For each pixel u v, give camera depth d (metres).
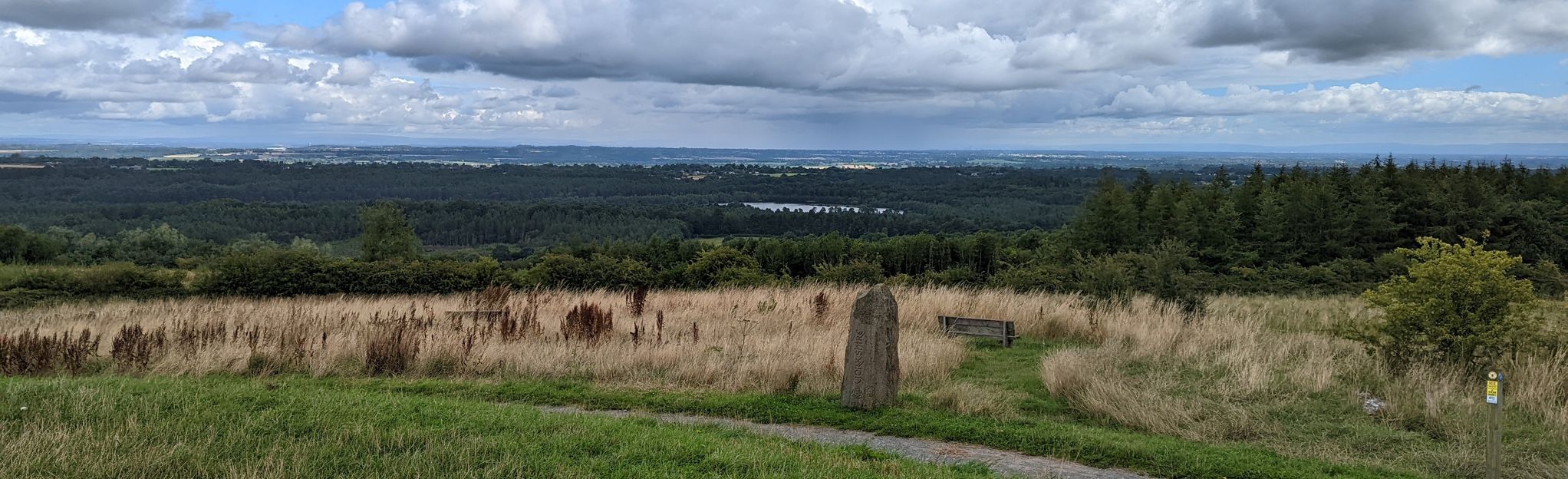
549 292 22.02
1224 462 6.80
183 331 11.96
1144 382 9.55
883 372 8.49
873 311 8.45
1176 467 6.73
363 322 14.30
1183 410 8.28
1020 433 7.60
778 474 6.07
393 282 25.98
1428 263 9.52
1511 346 9.27
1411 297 9.65
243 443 6.49
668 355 10.71
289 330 12.36
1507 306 9.36
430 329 12.77
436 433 6.80
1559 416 7.70
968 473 6.45
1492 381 5.97
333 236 74.00
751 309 16.59
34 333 13.80
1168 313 14.17
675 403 8.92
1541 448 7.14
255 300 24.25
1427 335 9.46
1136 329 12.73
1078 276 18.28
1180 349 11.17
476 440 6.60
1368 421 8.06
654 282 27.81
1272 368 9.81
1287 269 30.12
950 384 9.73
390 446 6.51
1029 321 14.21
